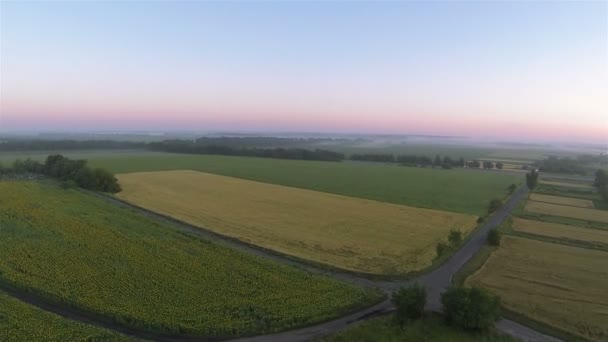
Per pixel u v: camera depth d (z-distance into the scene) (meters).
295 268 42.81
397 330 30.27
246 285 37.53
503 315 33.59
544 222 69.94
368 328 30.47
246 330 29.75
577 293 38.41
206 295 35.12
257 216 67.81
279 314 32.19
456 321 30.19
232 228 59.00
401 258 47.75
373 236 57.28
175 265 41.75
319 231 59.12
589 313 34.25
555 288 39.53
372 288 38.41
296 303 34.22
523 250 52.00
